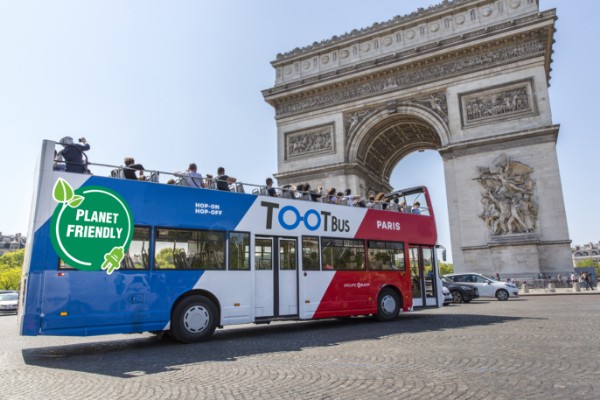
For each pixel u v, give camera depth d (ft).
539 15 165.37
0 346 60.18
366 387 30.27
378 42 204.44
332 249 72.59
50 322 46.24
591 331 54.19
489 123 172.14
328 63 213.87
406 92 191.42
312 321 87.20
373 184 225.76
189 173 63.10
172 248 56.13
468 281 140.26
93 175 51.42
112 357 46.73
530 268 154.51
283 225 67.36
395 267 80.84
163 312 54.03
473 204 168.96
